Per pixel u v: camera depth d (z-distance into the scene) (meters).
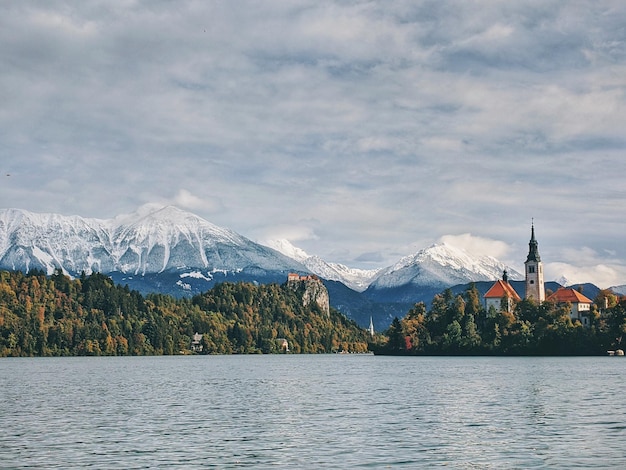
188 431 89.00
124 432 88.19
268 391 150.62
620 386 151.25
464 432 86.50
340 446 77.69
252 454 73.50
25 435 85.88
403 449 75.69
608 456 71.56
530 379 174.50
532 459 70.31
